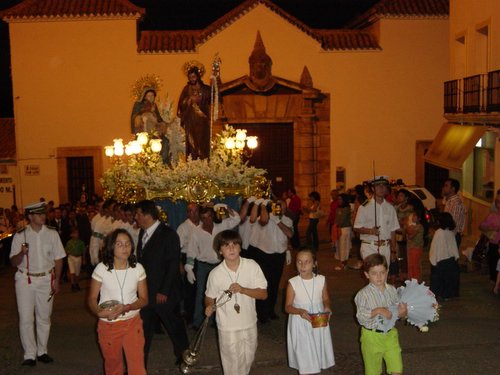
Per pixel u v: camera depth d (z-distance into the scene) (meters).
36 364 7.99
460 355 7.77
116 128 22.72
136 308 6.34
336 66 22.94
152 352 8.38
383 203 9.62
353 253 16.34
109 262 6.29
